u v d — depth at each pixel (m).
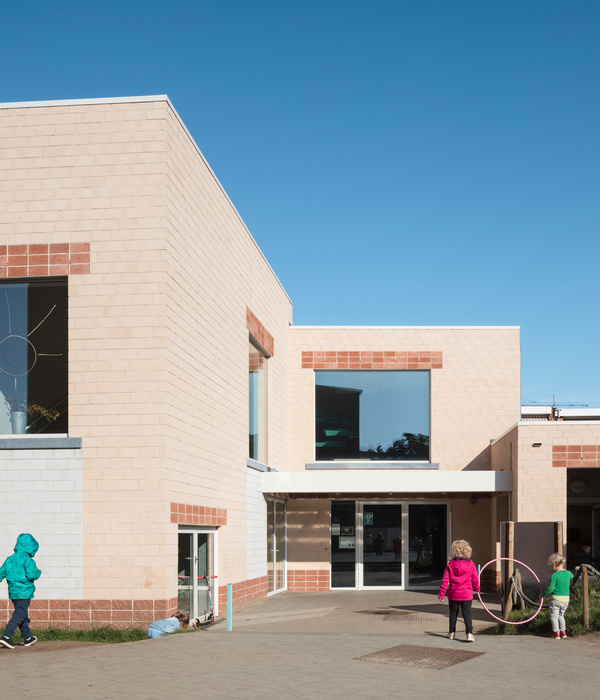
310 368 23.55
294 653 10.20
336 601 19.05
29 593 11.03
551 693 8.20
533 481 18.05
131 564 12.51
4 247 13.25
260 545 19.36
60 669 9.16
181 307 13.77
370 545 22.55
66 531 12.65
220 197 16.45
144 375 12.84
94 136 13.37
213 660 9.71
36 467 12.81
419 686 8.41
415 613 16.12
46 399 13.17
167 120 13.36
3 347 13.38
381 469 22.94
